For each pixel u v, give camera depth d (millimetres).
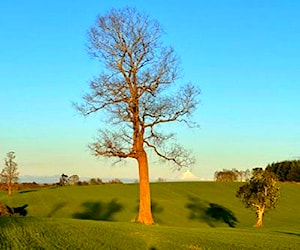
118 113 42469
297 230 54750
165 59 43188
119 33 42531
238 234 37156
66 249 23422
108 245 25578
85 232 29453
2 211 53312
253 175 71875
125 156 42750
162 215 80375
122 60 42625
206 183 114062
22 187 121562
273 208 70688
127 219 74125
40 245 24078
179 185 110250
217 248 27500
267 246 30031
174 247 26938
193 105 43688
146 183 43031
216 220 79875
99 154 42438
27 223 31953
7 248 22609
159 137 43031
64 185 123250
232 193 104562
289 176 134375
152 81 42625
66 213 76938
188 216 81188
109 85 42312
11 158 97000
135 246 26141
